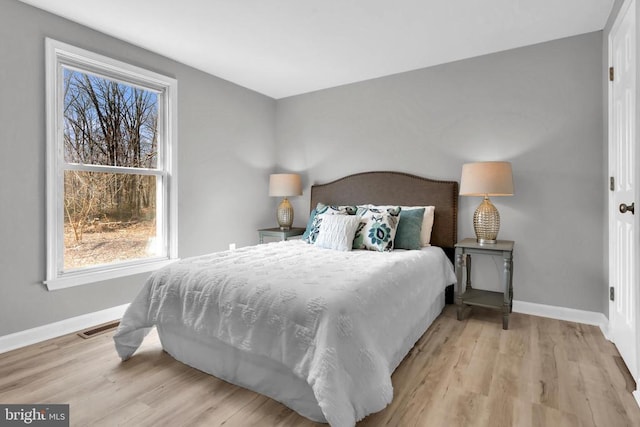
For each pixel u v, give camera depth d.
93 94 2.87
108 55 2.86
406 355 2.24
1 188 2.32
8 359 2.21
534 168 3.01
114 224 3.03
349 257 2.58
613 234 2.42
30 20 2.43
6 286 2.35
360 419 1.52
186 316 2.01
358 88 3.97
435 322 2.87
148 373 2.04
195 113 3.60
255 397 1.79
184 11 2.50
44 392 1.83
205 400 1.76
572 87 2.85
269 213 4.61
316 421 1.60
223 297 1.89
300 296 1.68
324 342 1.50
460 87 3.34
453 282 3.11
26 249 2.44
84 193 2.83
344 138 4.08
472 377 1.98
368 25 2.69
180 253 3.48
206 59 3.37
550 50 2.93
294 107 4.48
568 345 2.40
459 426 1.55
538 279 3.01
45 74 2.50
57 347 2.39
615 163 2.39
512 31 2.78
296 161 4.49
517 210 3.09
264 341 1.70
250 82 4.01
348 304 1.63
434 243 3.39
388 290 2.00
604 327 2.60
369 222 3.05
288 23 2.67
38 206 2.50
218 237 3.89
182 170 3.48
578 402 1.73
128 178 3.12
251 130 4.28
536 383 1.91
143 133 3.22
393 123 3.73
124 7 2.45
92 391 1.84
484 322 2.87
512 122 3.10
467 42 2.97
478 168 2.86
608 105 2.51
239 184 4.14
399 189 3.62
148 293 2.21
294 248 3.04
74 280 2.69
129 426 1.56
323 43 3.01
